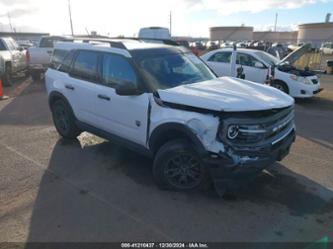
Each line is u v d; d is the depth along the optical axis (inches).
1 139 218.7
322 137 226.7
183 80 160.2
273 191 145.3
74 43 202.5
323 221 122.3
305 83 342.6
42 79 542.9
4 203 134.8
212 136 123.9
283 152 138.9
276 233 115.3
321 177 160.1
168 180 144.8
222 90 142.5
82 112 192.7
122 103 159.6
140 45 174.2
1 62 432.8
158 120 140.7
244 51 387.5
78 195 142.0
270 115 127.5
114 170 168.7
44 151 195.9
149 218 124.5
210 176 137.7
